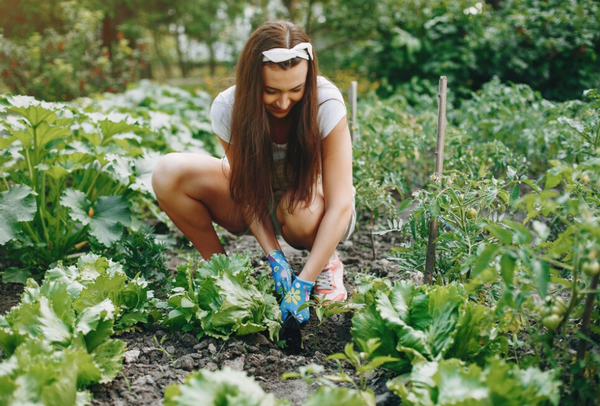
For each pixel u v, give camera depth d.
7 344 1.67
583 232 1.43
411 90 6.49
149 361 1.88
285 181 2.26
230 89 2.14
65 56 7.33
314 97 1.96
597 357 1.47
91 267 2.07
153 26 13.91
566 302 1.60
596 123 2.41
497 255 1.81
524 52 6.31
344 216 2.04
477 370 1.35
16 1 10.55
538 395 1.31
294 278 2.18
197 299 1.96
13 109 2.48
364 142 3.47
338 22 8.09
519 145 3.69
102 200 2.65
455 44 6.59
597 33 6.03
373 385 1.73
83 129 3.18
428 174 3.81
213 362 1.85
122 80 7.84
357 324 1.71
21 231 2.62
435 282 2.17
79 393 1.54
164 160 2.27
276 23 1.91
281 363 1.86
